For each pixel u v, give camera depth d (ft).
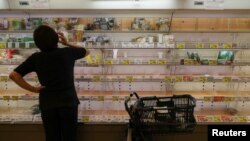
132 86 12.62
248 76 11.41
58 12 11.57
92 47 10.96
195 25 12.03
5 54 11.64
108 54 11.96
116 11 11.40
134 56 12.38
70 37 11.53
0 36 11.86
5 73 11.99
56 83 8.37
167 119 8.09
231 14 11.69
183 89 12.69
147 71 12.55
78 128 10.77
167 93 12.09
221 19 12.05
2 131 10.88
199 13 11.60
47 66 8.23
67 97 8.52
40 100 8.56
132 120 8.41
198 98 10.98
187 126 8.02
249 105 12.36
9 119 10.80
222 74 12.33
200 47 10.86
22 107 12.51
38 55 8.30
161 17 11.85
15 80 8.12
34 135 10.89
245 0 10.77
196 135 10.70
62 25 11.67
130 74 12.28
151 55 12.37
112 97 11.05
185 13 11.62
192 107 8.08
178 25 12.03
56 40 8.34
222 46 10.89
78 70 12.48
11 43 10.92
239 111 11.99
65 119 8.67
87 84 12.53
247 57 12.09
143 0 10.80
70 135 8.82
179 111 8.09
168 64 11.54
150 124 8.07
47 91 8.45
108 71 12.49
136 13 11.64
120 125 10.70
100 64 11.27
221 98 11.04
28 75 11.63
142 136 8.20
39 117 10.87
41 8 10.93
